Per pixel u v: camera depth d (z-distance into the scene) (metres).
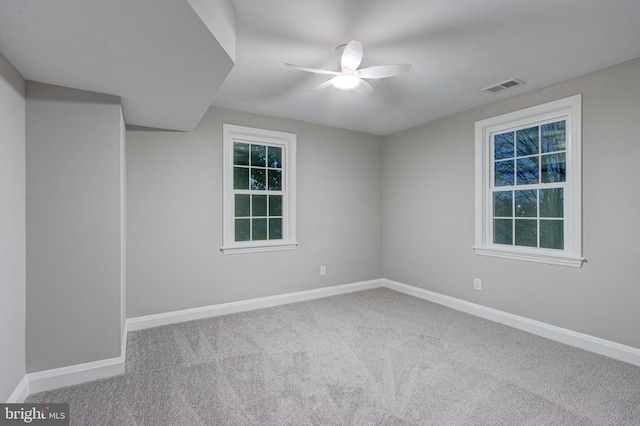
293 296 4.18
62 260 2.20
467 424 1.77
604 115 2.65
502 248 3.42
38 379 2.10
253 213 4.01
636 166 2.48
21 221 2.02
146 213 3.31
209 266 3.63
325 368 2.40
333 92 3.21
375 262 4.93
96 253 2.30
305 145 4.29
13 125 1.91
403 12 1.92
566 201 2.94
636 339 2.46
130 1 1.31
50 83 2.15
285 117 4.07
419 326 3.28
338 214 4.58
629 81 2.52
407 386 2.15
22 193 2.04
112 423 1.78
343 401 1.98
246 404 1.95
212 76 2.08
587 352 2.68
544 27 2.07
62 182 2.20
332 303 4.11
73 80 2.11
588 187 2.75
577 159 2.81
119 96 2.40
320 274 4.42
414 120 4.18
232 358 2.57
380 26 2.07
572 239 2.86
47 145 2.15
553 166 3.05
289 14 1.94
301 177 4.27
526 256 3.16
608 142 2.63
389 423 1.77
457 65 2.62
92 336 2.28
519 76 2.83
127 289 3.21
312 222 4.36
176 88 2.27
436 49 2.36
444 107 3.66
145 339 2.96
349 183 4.68
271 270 4.03
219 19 1.68
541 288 3.06
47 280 2.15
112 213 2.35
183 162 3.49
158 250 3.36
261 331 3.14
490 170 3.61
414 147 4.47
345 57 2.11
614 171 2.60
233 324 3.35
